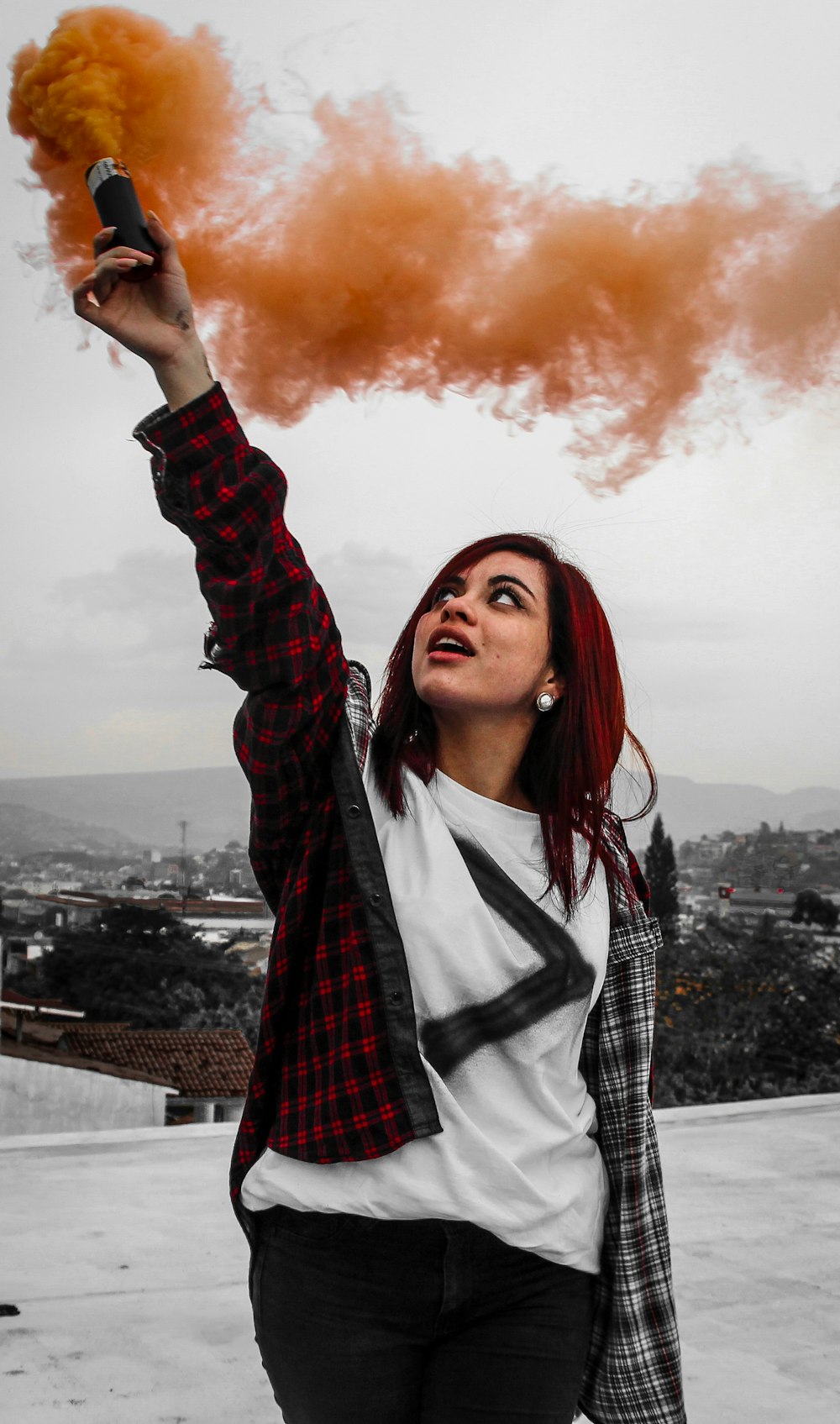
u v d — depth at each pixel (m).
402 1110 1.03
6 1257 2.80
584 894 1.17
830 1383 2.18
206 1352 2.29
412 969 1.08
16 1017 21.11
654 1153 1.21
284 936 1.11
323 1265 1.04
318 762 1.13
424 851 1.12
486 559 1.25
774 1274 2.80
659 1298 1.19
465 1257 1.03
